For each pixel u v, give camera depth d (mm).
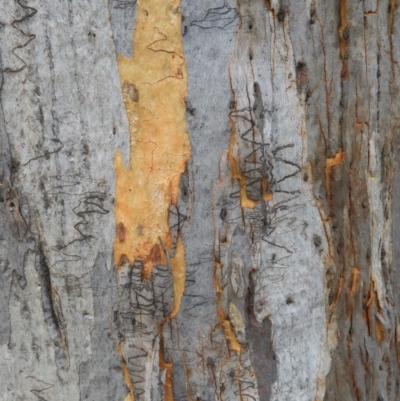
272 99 691
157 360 699
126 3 634
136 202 668
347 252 761
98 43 636
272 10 680
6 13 624
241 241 701
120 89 647
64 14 627
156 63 649
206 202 682
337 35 718
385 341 814
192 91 661
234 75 672
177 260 684
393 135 784
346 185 749
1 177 654
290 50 693
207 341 706
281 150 703
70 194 657
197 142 670
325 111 722
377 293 800
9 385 696
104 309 682
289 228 720
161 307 688
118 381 697
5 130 645
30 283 672
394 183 799
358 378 792
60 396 691
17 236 666
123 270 679
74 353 684
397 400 834
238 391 725
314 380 761
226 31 664
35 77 634
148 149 661
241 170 689
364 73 741
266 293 719
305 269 735
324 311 753
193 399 711
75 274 670
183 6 646
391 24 756
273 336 730
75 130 646
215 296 701
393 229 809
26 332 683
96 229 666
